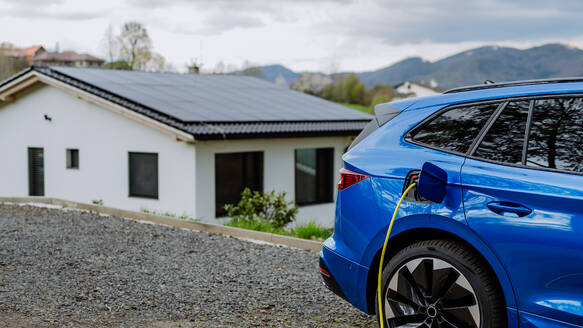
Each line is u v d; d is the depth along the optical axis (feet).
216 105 53.78
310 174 55.16
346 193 12.34
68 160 55.83
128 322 13.93
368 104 277.85
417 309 11.02
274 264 20.81
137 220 29.89
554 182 9.64
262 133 47.42
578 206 9.26
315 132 51.75
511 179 10.05
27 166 59.16
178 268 19.80
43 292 16.29
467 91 11.55
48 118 56.39
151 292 16.70
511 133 10.54
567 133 9.97
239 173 49.32
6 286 16.81
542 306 9.50
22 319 13.79
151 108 47.39
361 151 12.37
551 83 10.61
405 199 11.21
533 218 9.64
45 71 55.52
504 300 10.06
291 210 39.11
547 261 9.46
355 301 12.26
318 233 31.30
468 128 11.07
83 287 16.97
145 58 159.43
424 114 11.78
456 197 10.55
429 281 10.87
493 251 10.00
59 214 30.30
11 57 223.71
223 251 22.80
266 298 16.43
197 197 45.60
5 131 60.70
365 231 11.85
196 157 45.37
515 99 10.76
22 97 58.70
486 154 10.64
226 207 39.04
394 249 11.76
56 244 22.97
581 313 9.09
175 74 70.38
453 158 10.94
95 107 52.49
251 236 26.11
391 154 11.80
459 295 10.44
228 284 17.88
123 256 21.35
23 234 24.73
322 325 14.14
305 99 66.85
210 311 15.07
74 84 52.60
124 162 50.72
